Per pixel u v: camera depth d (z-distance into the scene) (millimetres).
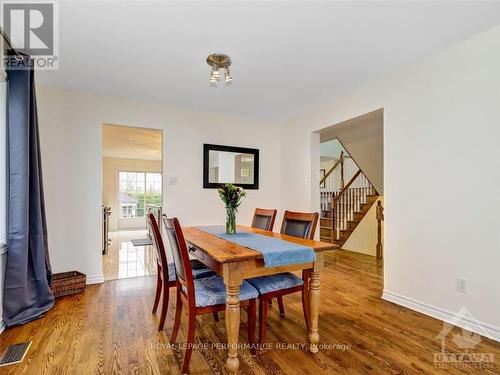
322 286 3207
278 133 4727
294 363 1740
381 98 2893
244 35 2109
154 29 2023
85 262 3275
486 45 2072
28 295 2348
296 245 1951
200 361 1767
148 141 5977
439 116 2365
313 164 4059
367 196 5359
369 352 1858
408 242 2596
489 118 2051
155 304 2459
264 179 4578
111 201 8617
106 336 2057
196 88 3189
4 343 1945
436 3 1754
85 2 1728
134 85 3100
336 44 2244
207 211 4066
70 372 1637
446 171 2311
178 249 1773
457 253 2227
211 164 4098
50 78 2900
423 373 1637
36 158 2449
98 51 2342
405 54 2414
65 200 3184
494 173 2023
